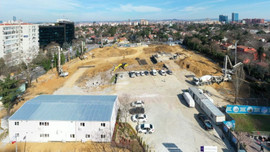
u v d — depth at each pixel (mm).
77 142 29734
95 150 27797
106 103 33844
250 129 33469
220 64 74875
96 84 57219
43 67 78500
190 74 65375
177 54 91125
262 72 58125
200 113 37781
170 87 54219
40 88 54781
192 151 27875
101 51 108438
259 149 27641
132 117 36844
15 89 39875
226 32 174750
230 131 30500
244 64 65250
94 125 29234
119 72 69188
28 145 29188
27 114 30516
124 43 146250
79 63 82312
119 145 28766
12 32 97188
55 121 29266
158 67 73812
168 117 37688
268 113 39375
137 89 52938
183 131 32906
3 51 91625
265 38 138125
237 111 39750
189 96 44031
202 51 94500
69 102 33906
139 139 30125
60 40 148250
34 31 116812
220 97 47594
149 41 161875
